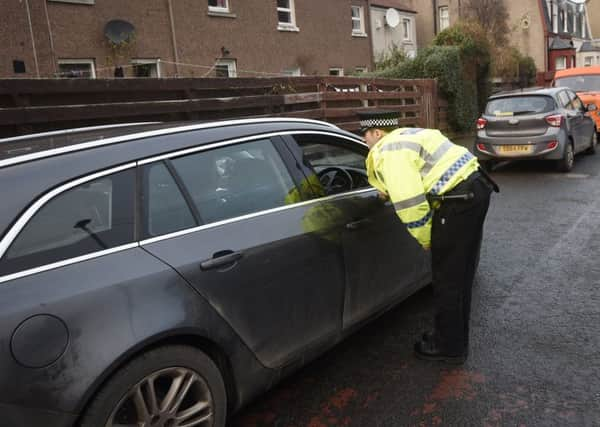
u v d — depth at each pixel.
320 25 19.77
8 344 1.96
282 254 2.93
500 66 23.03
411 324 4.23
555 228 6.68
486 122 10.58
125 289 2.27
